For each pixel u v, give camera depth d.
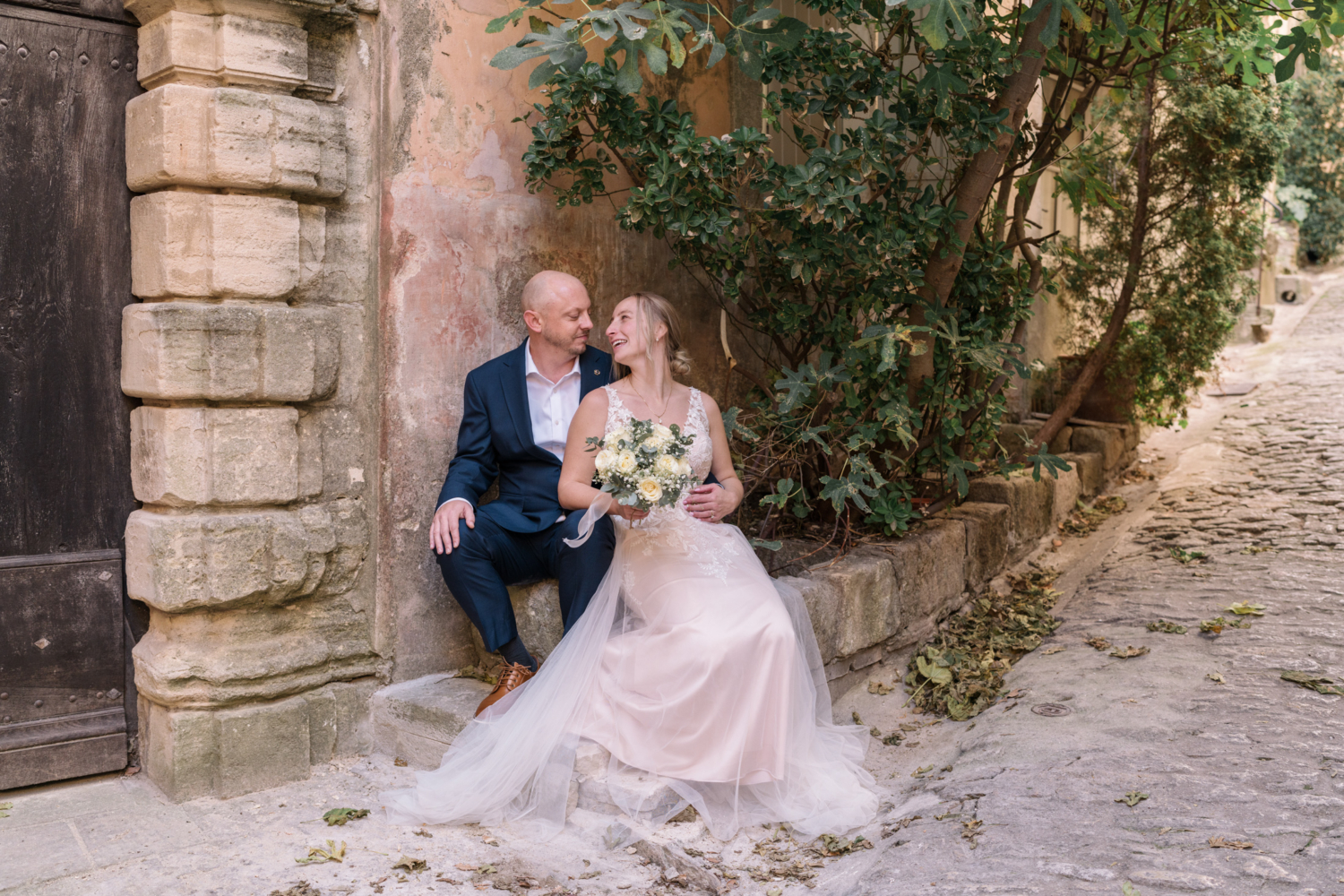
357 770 3.76
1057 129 5.70
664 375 3.72
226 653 3.57
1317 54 4.14
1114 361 7.31
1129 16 5.10
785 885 2.91
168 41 3.41
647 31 3.48
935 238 4.55
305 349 3.63
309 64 3.70
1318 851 2.62
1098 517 6.63
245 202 3.49
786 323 4.66
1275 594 4.85
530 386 3.98
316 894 2.84
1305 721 3.48
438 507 3.75
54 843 3.14
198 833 3.24
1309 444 7.42
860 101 4.29
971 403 4.91
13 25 3.35
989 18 4.43
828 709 3.80
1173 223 7.25
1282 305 12.30
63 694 3.54
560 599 3.73
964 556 5.25
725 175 4.09
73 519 3.55
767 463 4.70
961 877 2.68
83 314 3.53
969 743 3.72
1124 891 2.49
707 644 3.28
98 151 3.53
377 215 3.87
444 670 4.09
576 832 3.21
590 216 4.54
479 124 4.09
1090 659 4.34
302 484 3.72
